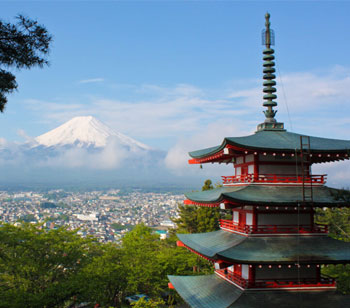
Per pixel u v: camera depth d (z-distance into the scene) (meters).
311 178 26.62
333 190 26.95
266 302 24.55
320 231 26.78
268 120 30.91
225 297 26.11
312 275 26.66
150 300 42.22
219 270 31.17
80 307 49.62
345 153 25.69
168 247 66.25
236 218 30.12
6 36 16.86
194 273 55.84
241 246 25.77
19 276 39.91
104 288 45.09
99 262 47.41
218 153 28.98
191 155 34.41
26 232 41.09
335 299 24.89
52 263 41.25
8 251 38.62
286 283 25.66
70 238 45.72
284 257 24.38
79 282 38.16
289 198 25.70
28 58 17.34
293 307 24.03
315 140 28.67
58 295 35.06
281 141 27.94
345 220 63.34
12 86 17.84
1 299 33.06
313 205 24.88
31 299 33.00
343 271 39.84
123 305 51.72
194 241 31.78
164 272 53.78
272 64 31.89
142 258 50.72
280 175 27.50
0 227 41.19
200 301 27.06
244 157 29.27
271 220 26.94
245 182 27.86
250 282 25.77
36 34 17.22
